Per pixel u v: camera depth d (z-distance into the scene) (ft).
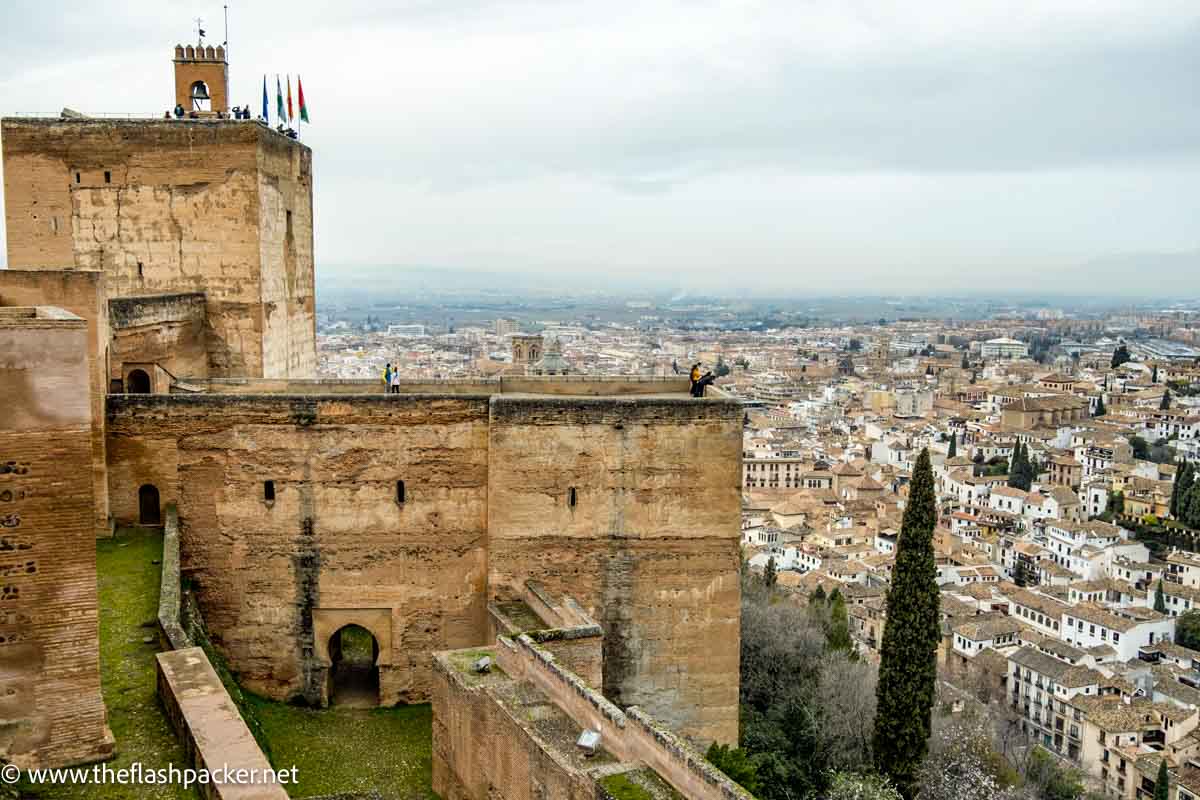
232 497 123.54
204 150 152.05
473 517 126.82
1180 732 320.09
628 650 128.57
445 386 144.56
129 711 79.97
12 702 69.67
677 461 127.13
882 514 536.42
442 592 127.24
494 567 125.70
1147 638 402.31
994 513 567.59
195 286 154.30
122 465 122.42
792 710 184.44
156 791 68.64
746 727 177.99
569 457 125.49
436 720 104.94
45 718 70.64
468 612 127.85
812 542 486.79
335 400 123.34
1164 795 267.18
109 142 151.43
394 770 109.70
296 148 172.96
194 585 123.65
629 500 126.82
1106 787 284.61
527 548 125.90
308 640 126.11
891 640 159.94
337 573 125.39
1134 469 619.67
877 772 161.38
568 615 113.19
